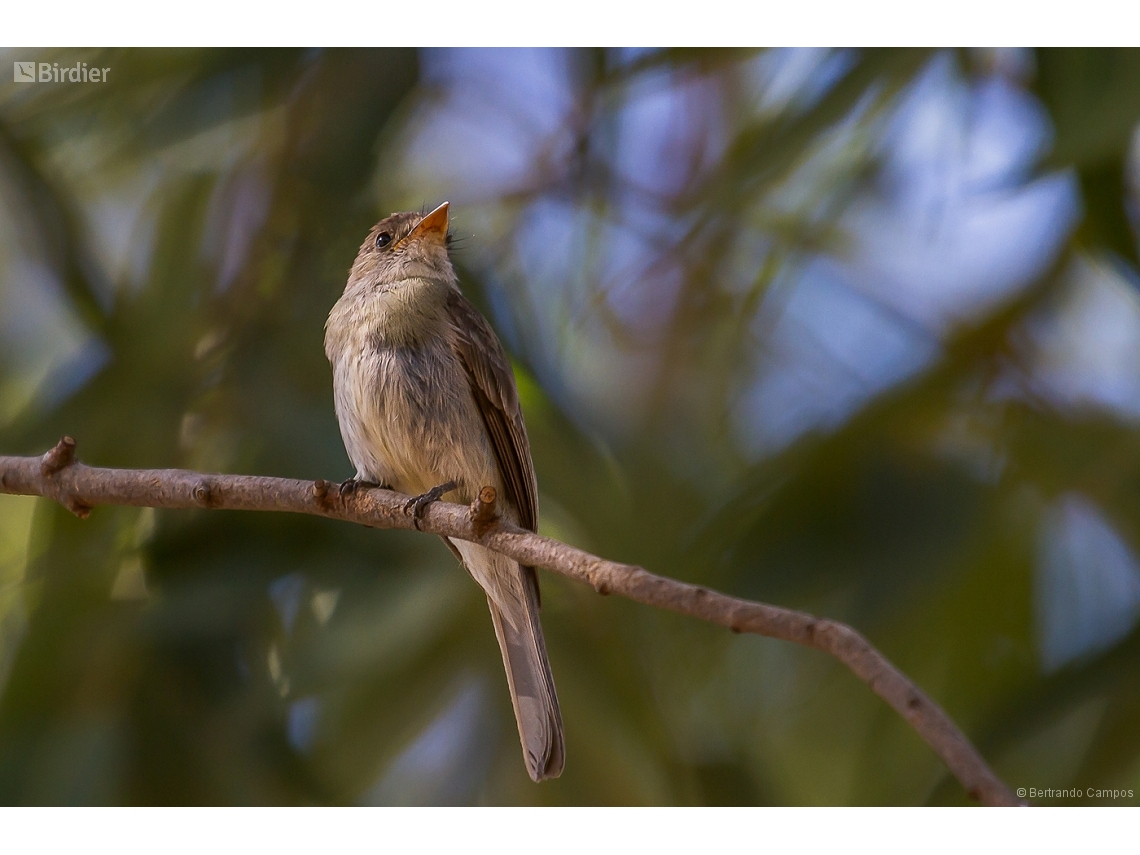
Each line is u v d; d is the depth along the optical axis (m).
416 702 10.66
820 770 11.77
